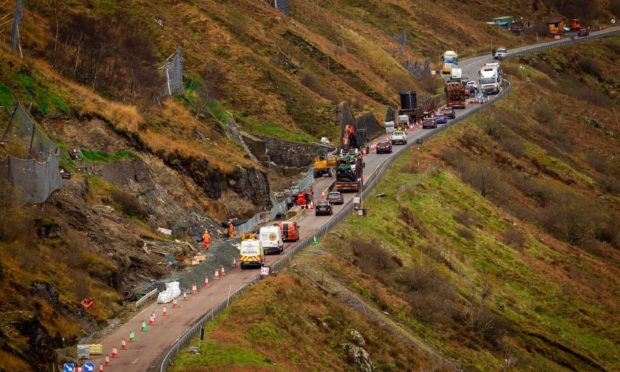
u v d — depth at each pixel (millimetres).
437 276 152875
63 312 100188
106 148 145750
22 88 144125
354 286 134875
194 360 93750
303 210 162375
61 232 114188
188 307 109188
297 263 131375
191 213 147375
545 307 172000
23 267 102188
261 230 134625
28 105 141125
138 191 142125
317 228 150500
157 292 114938
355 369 112000
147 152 151250
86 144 144000
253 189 164375
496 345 145250
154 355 93250
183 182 153000
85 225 121625
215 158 164125
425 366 123125
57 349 93875
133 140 150375
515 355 145875
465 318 147000
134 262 120688
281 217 159375
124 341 95438
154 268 121562
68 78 163375
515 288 172500
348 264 141000
